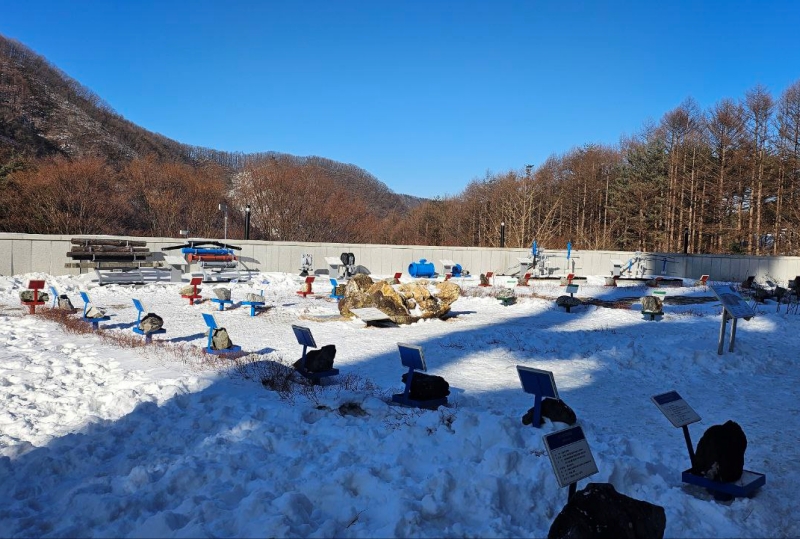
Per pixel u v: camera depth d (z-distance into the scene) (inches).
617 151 2571.4
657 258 1393.9
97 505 179.3
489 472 203.5
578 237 2145.7
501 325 609.0
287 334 525.0
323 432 250.8
